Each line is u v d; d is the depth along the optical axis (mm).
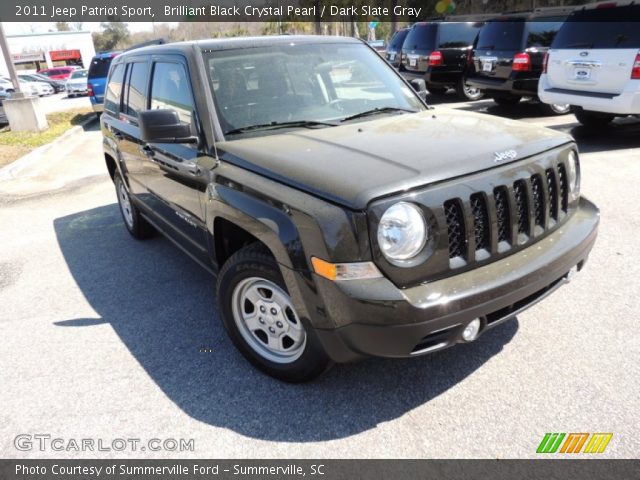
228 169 2949
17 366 3314
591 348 3078
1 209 7023
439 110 3834
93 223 6227
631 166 6629
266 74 3516
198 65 3410
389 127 3176
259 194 2658
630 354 3000
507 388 2799
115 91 5246
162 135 3107
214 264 3359
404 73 14656
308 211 2375
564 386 2779
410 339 2293
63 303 4168
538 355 3047
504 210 2582
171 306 3996
